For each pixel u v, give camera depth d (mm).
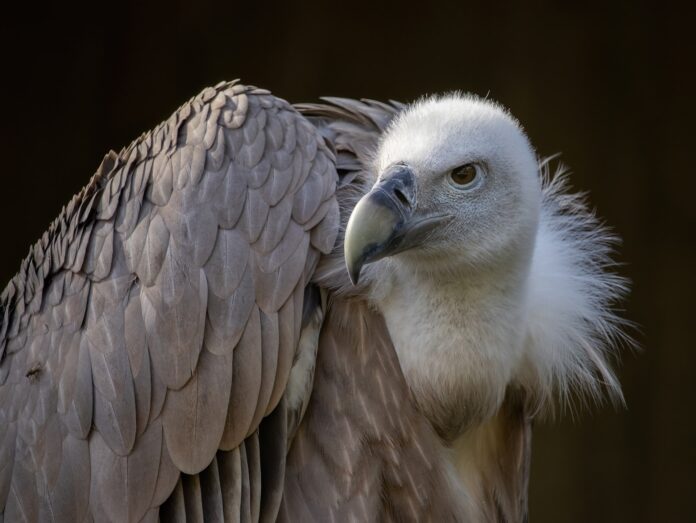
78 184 21125
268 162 8227
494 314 8141
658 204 20641
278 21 21312
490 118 8461
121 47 21281
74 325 8172
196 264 7895
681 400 20203
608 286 9461
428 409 8195
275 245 8000
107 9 21234
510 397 8859
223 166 8172
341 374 8250
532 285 8688
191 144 8281
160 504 7715
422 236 8070
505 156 8266
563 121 21000
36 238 21016
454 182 8172
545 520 20297
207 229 7973
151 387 7789
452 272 8078
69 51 21219
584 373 9070
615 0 20984
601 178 20828
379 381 8219
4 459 8281
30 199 21078
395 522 8203
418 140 8312
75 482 7906
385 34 21297
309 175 8289
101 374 7906
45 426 8094
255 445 7891
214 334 7805
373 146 8945
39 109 21141
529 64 21141
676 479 20125
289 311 7918
